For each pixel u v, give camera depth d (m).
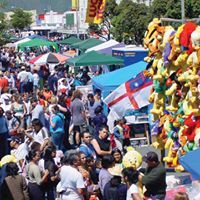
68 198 13.89
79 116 24.88
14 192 14.27
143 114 24.02
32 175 15.35
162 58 17.16
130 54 31.05
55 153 16.05
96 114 22.89
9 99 26.69
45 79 40.84
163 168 13.97
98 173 15.73
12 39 91.00
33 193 15.27
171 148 16.92
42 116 24.70
